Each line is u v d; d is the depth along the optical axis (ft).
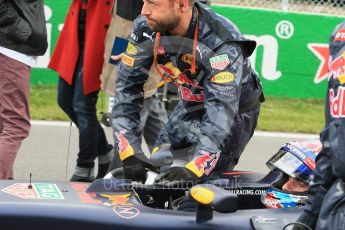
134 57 22.04
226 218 19.34
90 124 30.53
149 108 29.43
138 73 22.25
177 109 23.29
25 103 28.45
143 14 20.45
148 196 21.95
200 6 21.04
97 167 35.78
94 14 29.63
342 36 16.72
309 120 47.65
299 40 50.98
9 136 28.04
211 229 19.01
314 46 51.21
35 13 28.17
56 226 18.84
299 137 43.62
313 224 17.33
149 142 30.17
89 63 29.86
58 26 48.91
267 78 51.11
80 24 30.37
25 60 28.09
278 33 50.72
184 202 21.06
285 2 51.62
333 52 16.85
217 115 20.52
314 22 50.93
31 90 48.55
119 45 28.43
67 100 31.55
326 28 51.11
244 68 21.79
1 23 27.55
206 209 19.04
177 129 22.85
